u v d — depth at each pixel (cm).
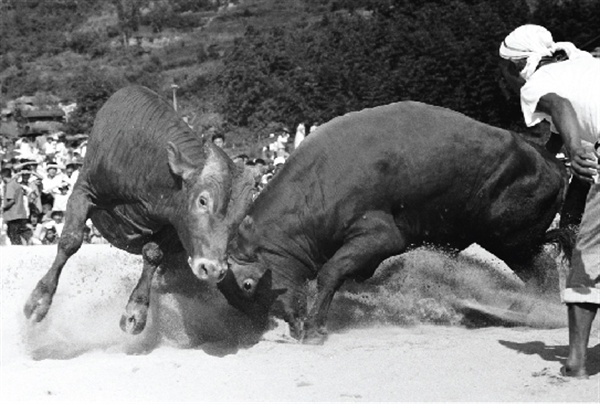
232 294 1396
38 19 16000
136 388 1134
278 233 1406
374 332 1448
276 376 1171
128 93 1396
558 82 1160
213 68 10931
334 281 1397
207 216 1249
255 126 7131
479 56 5406
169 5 15438
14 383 1170
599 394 1052
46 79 13350
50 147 5369
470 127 1435
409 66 5706
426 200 1427
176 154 1285
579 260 1103
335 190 1396
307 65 7306
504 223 1466
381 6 7488
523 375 1139
